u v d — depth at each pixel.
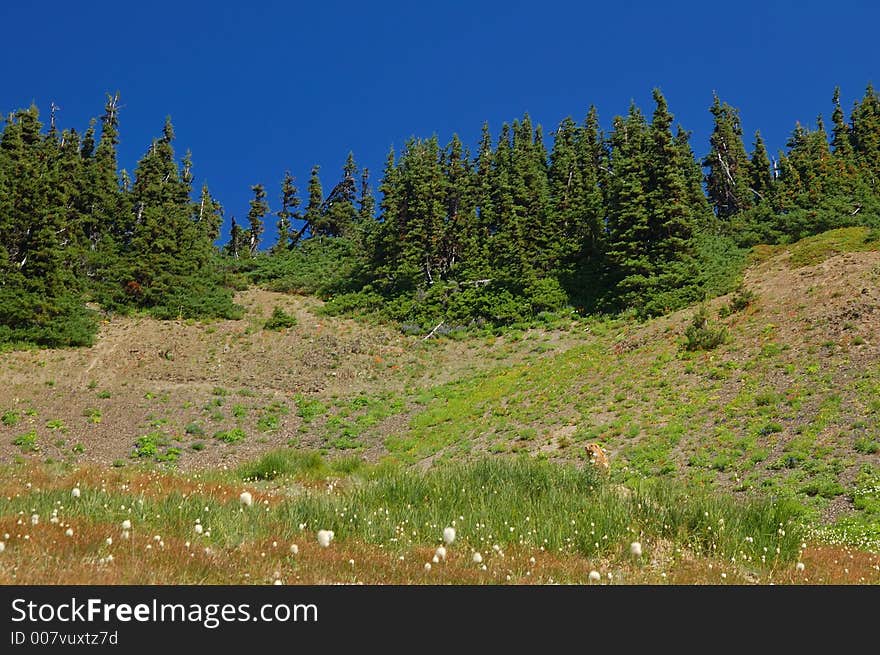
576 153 79.50
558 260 58.12
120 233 67.38
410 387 44.47
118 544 7.02
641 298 49.38
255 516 9.69
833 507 18.25
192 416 38.62
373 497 12.69
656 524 10.77
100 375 42.97
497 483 13.93
